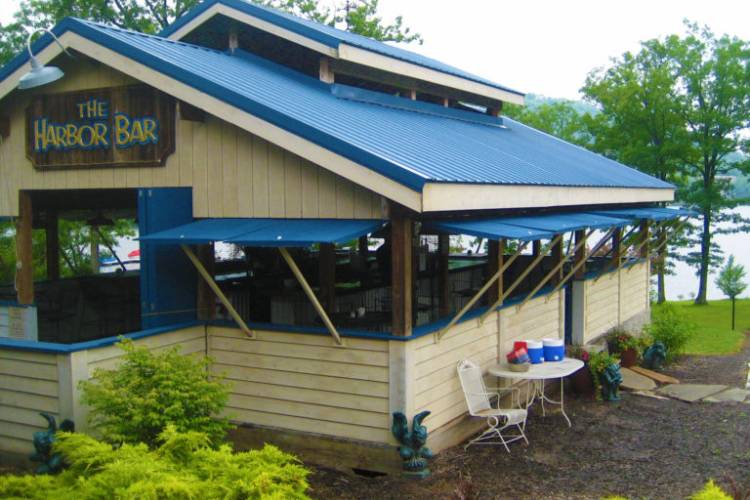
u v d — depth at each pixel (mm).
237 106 8039
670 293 44812
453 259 18203
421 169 7621
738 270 24109
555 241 9617
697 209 27672
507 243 21844
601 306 14805
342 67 11477
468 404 9000
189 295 9180
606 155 28094
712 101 27328
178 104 8727
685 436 9664
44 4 21969
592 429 9961
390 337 7965
